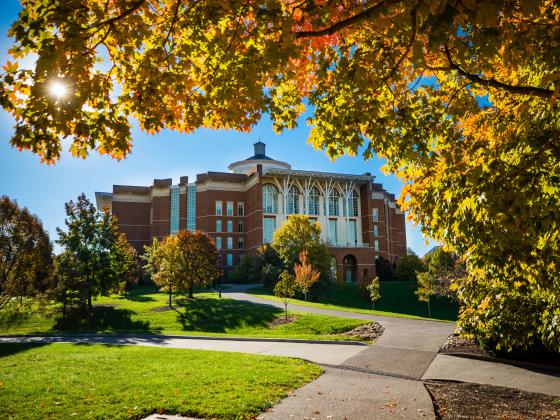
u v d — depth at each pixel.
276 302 38.16
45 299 30.81
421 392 9.83
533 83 6.05
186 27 5.43
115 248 37.59
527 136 5.45
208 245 41.72
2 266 28.88
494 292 7.93
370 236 80.81
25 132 4.57
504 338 7.91
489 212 4.49
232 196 81.25
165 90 5.68
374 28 5.08
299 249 52.94
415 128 5.86
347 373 12.39
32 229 30.02
